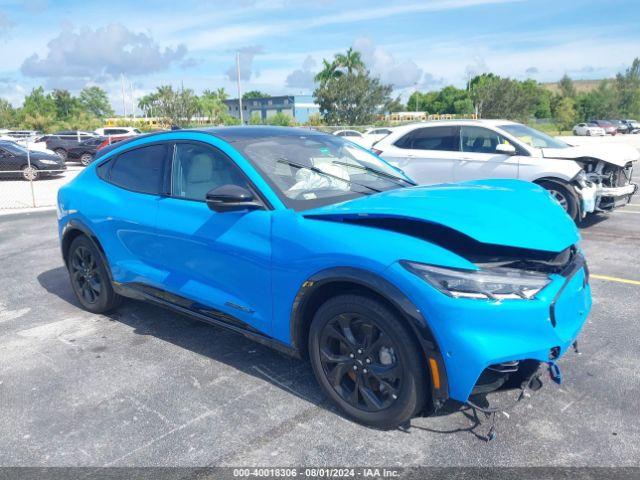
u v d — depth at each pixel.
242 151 3.59
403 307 2.60
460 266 2.57
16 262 6.96
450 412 3.08
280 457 2.74
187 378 3.61
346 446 2.81
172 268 3.87
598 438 2.81
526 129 8.70
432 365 2.61
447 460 2.67
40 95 78.94
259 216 3.28
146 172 4.18
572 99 76.44
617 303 4.79
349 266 2.80
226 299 3.51
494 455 2.69
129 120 54.88
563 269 2.86
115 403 3.31
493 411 2.66
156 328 4.51
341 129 32.72
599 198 8.05
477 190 3.26
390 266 2.66
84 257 4.79
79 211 4.60
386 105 51.69
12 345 4.25
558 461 2.64
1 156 18.19
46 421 3.13
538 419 2.99
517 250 2.82
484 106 54.34
